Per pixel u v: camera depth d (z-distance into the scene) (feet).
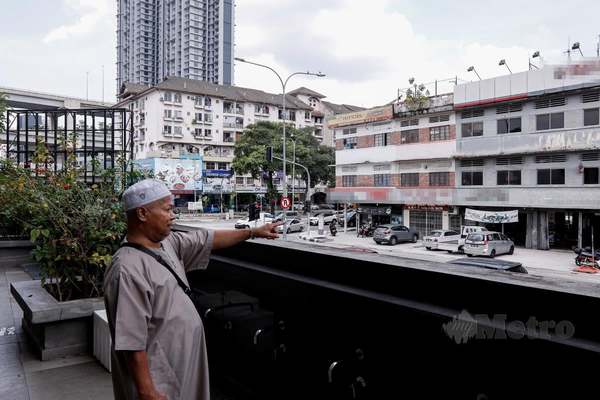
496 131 78.43
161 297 5.18
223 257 9.52
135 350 4.87
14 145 29.84
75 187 13.99
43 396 9.98
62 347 12.51
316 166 141.90
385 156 97.35
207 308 9.76
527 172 75.15
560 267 46.93
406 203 92.22
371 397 5.87
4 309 17.44
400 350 5.45
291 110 195.21
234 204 163.73
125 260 5.19
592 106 66.90
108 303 5.21
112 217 13.57
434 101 87.40
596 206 65.67
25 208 13.71
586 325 3.77
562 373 3.88
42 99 91.25
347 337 6.23
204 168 162.61
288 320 7.37
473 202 80.89
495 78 76.64
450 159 85.92
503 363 4.35
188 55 368.48
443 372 4.94
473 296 4.74
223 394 8.97
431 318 5.00
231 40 376.07
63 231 13.44
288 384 7.43
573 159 69.72
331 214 126.93
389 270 5.80
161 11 387.75
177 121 166.71
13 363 12.01
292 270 7.66
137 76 395.55
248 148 134.82
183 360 5.17
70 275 13.62
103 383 10.68
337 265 6.69
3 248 26.14
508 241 64.28
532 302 4.17
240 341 8.64
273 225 7.08
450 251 68.28
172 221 5.73
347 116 105.91
